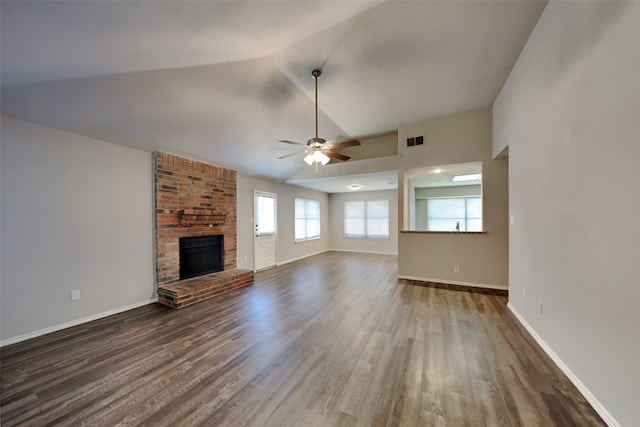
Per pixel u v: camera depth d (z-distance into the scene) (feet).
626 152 4.30
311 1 5.97
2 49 5.86
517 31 7.73
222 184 16.14
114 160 11.15
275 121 13.05
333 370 6.63
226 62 8.46
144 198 12.18
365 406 5.36
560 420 4.93
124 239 11.39
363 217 28.19
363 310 10.84
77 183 10.01
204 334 8.79
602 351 4.96
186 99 9.95
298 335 8.62
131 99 9.18
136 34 6.17
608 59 4.69
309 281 15.85
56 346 8.06
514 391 5.76
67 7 4.89
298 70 9.33
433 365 6.79
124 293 11.30
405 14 6.81
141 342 8.25
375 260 23.20
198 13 5.82
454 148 14.05
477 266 13.97
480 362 6.90
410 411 5.20
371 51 8.34
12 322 8.39
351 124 14.96
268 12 6.18
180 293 11.51
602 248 4.94
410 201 22.98
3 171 8.33
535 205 7.90
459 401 5.47
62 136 9.64
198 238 14.67
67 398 5.71
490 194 13.50
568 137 6.05
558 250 6.58
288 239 22.77
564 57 6.15
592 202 5.23
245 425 4.91
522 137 8.82
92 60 6.98
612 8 4.57
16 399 5.68
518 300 9.59
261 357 7.29
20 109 8.27
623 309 4.42
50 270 9.25
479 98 12.11
